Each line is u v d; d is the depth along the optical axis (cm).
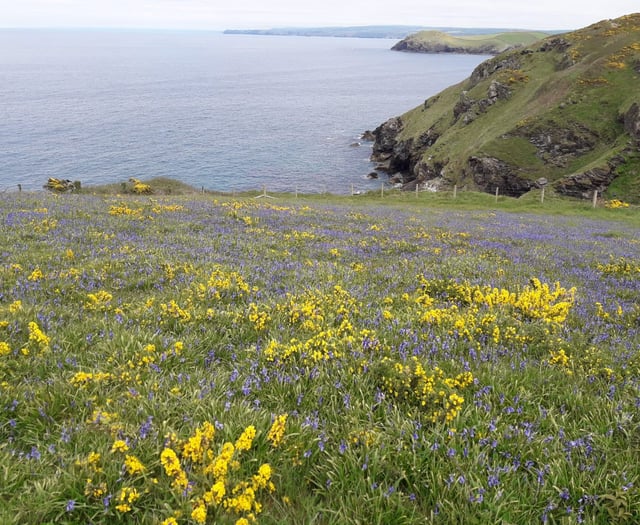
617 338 799
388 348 655
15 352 588
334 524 381
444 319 797
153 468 417
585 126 7969
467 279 1184
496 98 10694
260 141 13125
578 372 644
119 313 766
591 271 1498
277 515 391
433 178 9888
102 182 8875
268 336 717
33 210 1903
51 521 360
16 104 17888
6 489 384
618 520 391
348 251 1536
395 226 2422
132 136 13062
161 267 1098
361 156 12331
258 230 1814
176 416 491
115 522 373
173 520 345
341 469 424
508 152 8212
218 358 653
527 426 496
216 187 9050
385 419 503
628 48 9288
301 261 1319
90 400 501
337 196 6475
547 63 11181
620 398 558
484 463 434
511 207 5325
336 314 820
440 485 412
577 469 436
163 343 645
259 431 456
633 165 6725
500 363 650
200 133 13850
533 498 407
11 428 466
